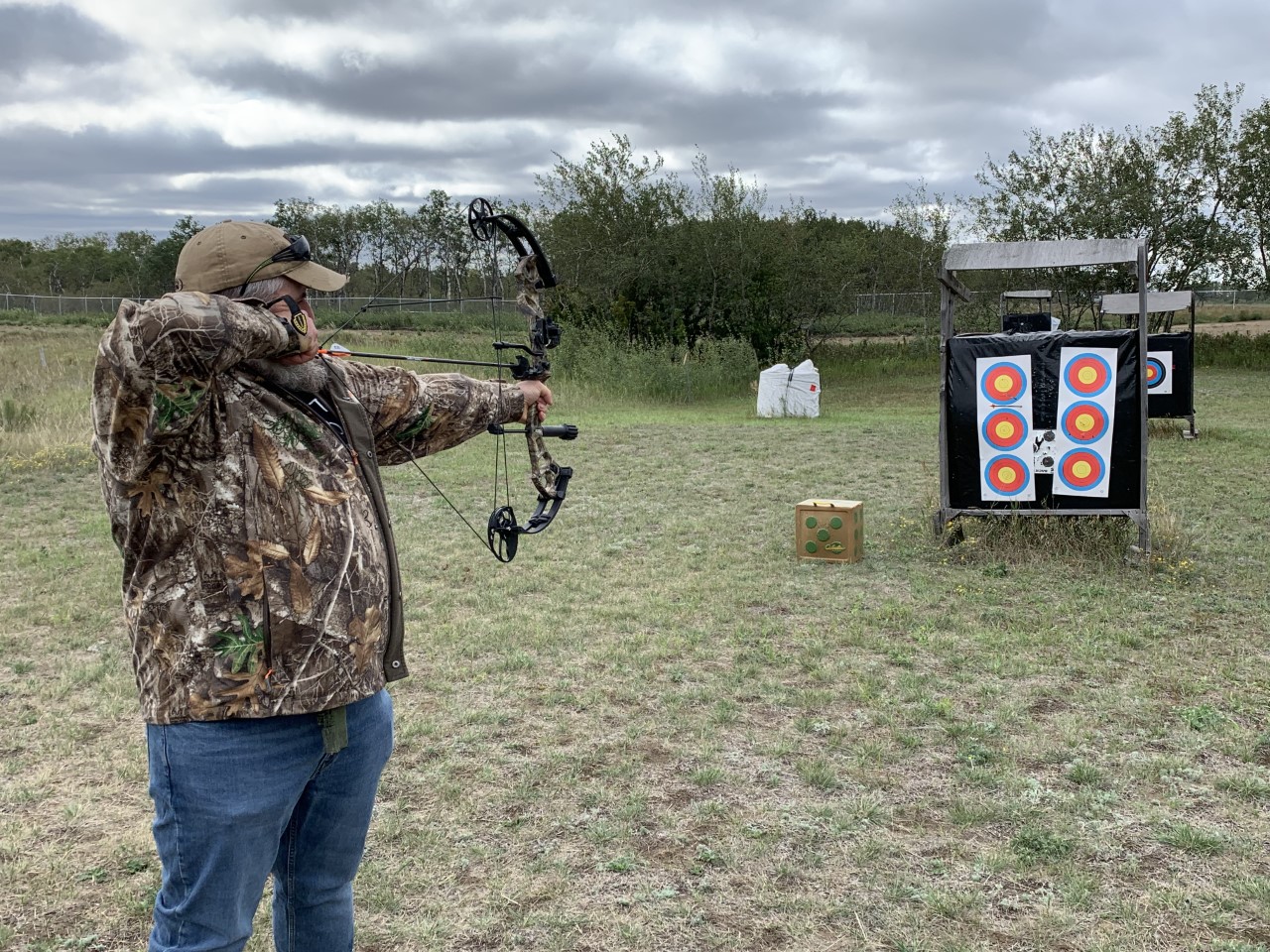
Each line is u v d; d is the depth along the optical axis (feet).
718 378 74.02
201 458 5.92
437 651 18.24
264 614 6.02
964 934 9.78
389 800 12.60
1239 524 28.02
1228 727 14.51
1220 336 101.60
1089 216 91.61
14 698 16.12
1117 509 24.00
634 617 20.33
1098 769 13.21
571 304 86.12
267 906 10.32
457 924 10.04
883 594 21.84
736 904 10.35
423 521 29.63
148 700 6.15
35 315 160.15
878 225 120.67
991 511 25.03
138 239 261.03
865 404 70.33
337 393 6.62
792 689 16.26
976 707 15.44
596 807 12.41
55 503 31.96
